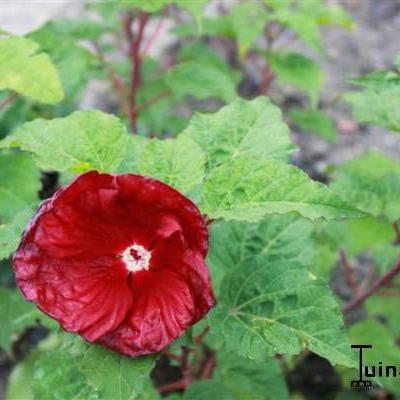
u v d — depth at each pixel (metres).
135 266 0.59
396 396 1.14
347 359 0.61
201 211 0.61
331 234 1.07
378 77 0.78
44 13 1.61
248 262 0.68
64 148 0.64
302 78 1.15
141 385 0.68
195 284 0.57
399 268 0.94
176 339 0.61
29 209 0.66
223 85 1.08
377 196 0.89
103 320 0.58
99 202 0.56
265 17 1.11
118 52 1.54
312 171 1.47
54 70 0.74
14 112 0.99
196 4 0.89
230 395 0.83
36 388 0.71
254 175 0.61
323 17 1.18
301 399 1.15
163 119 1.25
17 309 1.01
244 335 0.64
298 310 0.64
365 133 1.54
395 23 1.78
